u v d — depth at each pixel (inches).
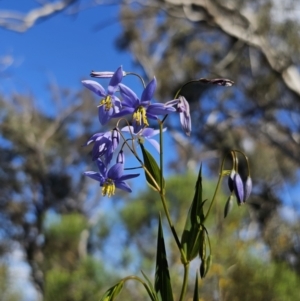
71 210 978.7
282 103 615.2
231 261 265.7
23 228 908.0
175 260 312.0
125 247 420.8
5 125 962.7
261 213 685.9
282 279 255.3
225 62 619.2
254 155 725.3
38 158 975.0
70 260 453.1
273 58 551.2
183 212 346.6
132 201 434.9
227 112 673.0
